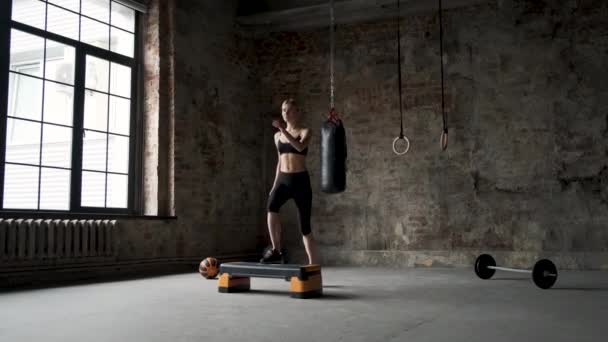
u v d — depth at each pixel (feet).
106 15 22.97
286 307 12.86
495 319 11.14
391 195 27.12
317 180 28.73
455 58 26.45
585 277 20.06
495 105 25.57
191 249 25.16
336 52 28.89
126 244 21.80
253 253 29.22
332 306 13.03
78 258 19.51
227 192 27.68
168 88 24.61
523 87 25.16
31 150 19.30
